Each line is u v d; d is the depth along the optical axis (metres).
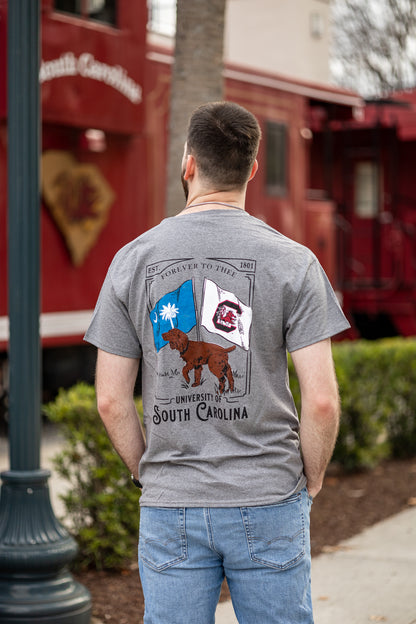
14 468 3.79
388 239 13.35
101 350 2.33
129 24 8.45
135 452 2.37
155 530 2.23
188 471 2.20
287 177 11.02
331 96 11.97
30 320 3.78
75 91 7.81
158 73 8.98
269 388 2.21
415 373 7.54
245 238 2.25
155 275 2.25
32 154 3.81
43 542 3.71
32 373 3.79
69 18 7.75
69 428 4.75
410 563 4.80
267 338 2.20
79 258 8.27
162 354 2.22
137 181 8.93
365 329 13.88
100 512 4.68
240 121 2.34
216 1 5.88
